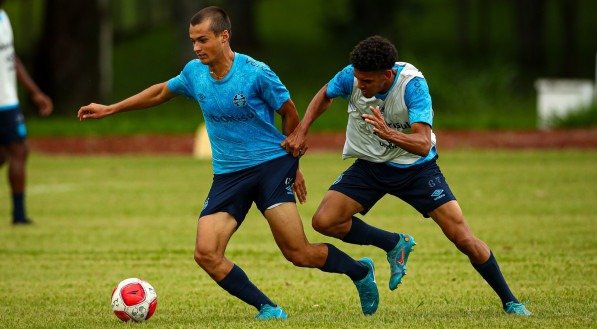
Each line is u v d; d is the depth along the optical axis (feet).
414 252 129.29
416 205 88.12
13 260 127.24
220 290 106.63
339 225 89.04
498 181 204.85
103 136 304.71
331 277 114.11
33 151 281.33
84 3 365.61
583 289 102.63
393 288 90.99
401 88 83.82
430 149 86.74
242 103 83.20
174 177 223.30
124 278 114.73
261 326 81.25
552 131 296.10
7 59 153.28
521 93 432.25
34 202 183.93
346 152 89.40
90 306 97.76
